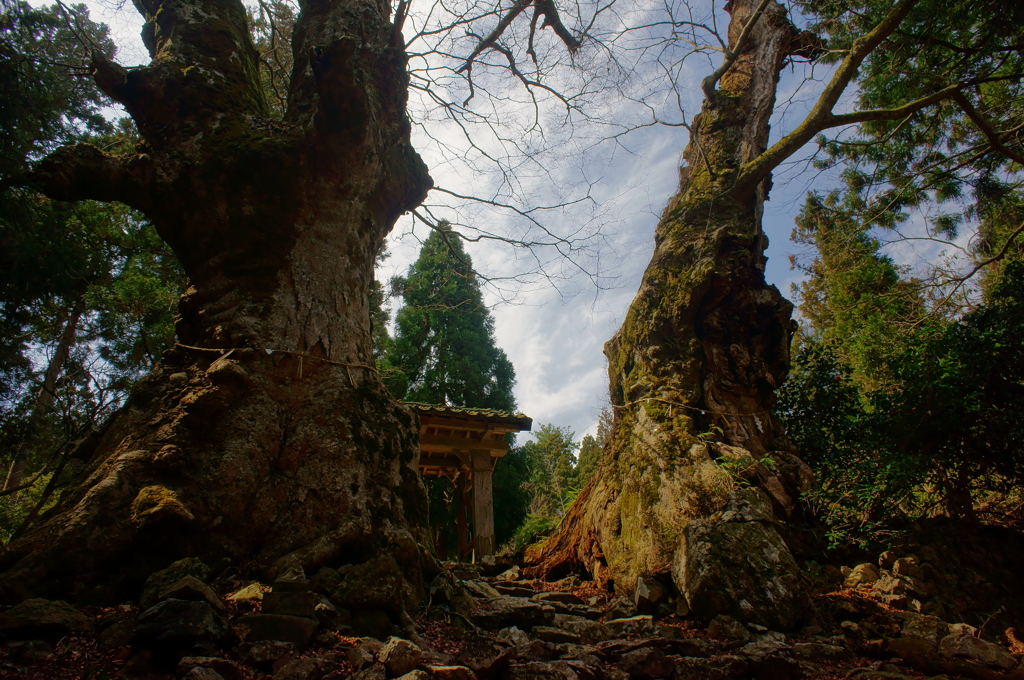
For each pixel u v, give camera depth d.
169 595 3.07
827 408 8.33
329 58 4.79
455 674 3.07
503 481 18.41
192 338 5.09
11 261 7.41
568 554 7.78
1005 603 6.05
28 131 8.02
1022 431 6.54
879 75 10.27
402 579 4.05
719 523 5.74
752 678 4.07
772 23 10.54
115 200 5.23
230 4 6.30
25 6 7.93
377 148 5.98
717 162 9.29
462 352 20.61
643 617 4.89
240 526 4.13
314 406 4.82
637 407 7.84
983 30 9.07
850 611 5.42
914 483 6.52
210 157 5.22
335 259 5.49
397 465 4.95
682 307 8.07
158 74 5.39
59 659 2.81
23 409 8.70
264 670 2.97
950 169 10.27
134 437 4.22
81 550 3.47
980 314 7.61
